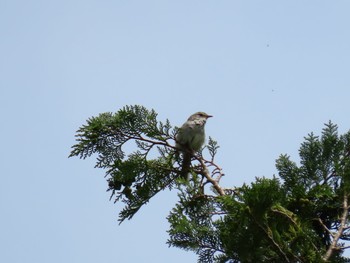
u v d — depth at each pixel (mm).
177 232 11570
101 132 14281
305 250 10422
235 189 11883
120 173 14172
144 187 14320
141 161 14273
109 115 14383
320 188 12297
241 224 10516
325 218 12531
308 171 13234
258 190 10203
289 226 10977
